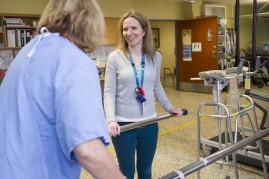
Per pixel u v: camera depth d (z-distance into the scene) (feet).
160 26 38.60
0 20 18.99
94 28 3.03
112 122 5.54
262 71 27.58
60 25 2.97
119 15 22.98
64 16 2.95
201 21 25.73
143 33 6.11
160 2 26.30
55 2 3.01
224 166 9.81
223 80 7.94
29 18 20.02
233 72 8.53
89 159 2.46
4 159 2.66
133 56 6.11
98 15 3.07
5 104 2.79
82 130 2.46
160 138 13.52
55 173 2.76
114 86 6.06
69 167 2.81
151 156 6.38
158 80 6.73
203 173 9.62
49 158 2.73
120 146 6.04
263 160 8.11
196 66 26.66
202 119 16.40
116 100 6.14
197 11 28.09
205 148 11.00
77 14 2.94
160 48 38.99
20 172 2.62
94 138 2.49
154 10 26.04
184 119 16.79
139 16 5.97
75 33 2.99
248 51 32.24
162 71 38.88
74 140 2.45
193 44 26.66
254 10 12.55
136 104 6.09
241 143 4.97
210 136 13.37
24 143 2.64
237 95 8.60
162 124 15.89
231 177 9.35
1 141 2.73
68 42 2.90
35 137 2.67
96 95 2.68
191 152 11.68
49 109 2.67
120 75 6.00
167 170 10.11
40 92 2.67
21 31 19.25
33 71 2.73
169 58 38.78
